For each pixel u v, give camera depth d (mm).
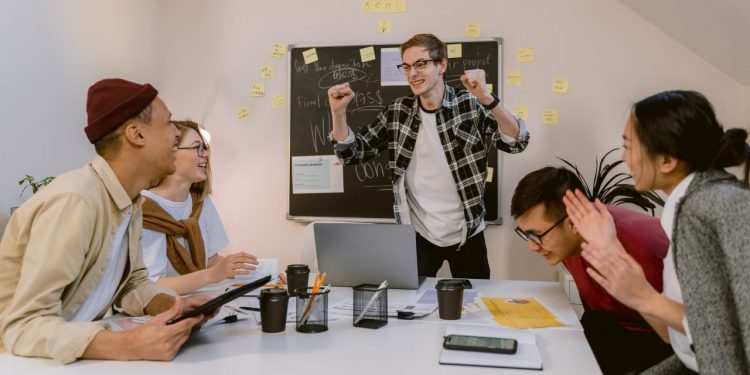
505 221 3324
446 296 1436
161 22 3740
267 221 3602
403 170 2582
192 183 2318
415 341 1242
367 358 1120
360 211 3473
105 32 3264
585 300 1706
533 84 3326
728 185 940
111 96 1303
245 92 3648
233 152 3648
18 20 2697
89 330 1110
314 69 3551
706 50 3029
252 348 1190
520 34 3348
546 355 1142
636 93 3236
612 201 2953
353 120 3498
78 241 1194
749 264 837
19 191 2693
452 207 2557
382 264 1835
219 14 3691
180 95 3717
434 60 2420
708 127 1003
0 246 1249
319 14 3570
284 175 3590
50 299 1169
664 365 1209
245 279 2006
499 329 1276
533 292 1819
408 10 3461
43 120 2848
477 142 2514
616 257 1028
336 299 1697
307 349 1183
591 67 3279
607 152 3254
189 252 2135
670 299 1039
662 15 3031
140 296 1467
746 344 829
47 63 2873
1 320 1180
